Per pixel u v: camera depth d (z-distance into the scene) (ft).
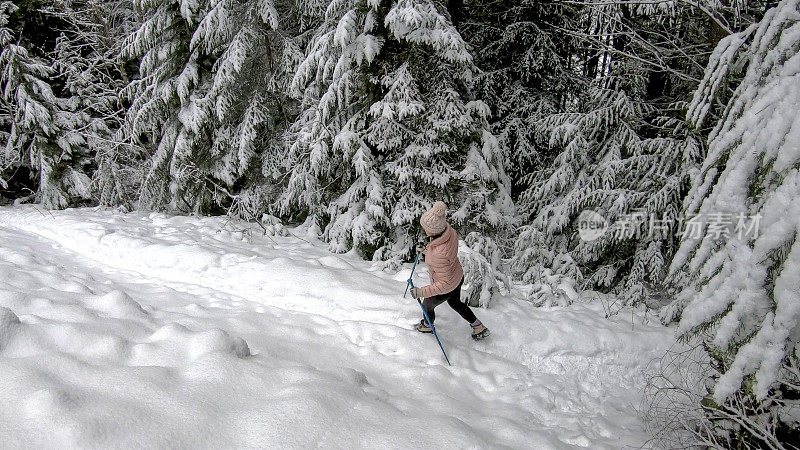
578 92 30.19
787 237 8.71
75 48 35.09
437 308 15.70
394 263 19.63
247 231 24.40
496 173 22.12
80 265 19.51
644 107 22.03
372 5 18.52
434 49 19.99
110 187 30.45
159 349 10.68
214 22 23.31
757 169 10.06
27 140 30.14
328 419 8.64
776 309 8.62
